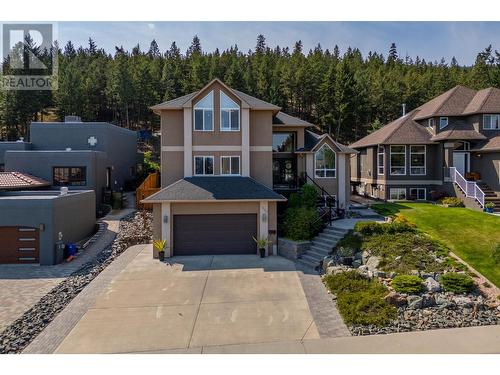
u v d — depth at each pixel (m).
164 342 9.52
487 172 25.53
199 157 20.47
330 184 24.70
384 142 28.42
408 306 11.22
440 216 19.95
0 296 13.10
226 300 12.32
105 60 87.75
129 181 36.78
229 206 18.59
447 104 28.53
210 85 20.34
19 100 57.06
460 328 9.94
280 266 16.34
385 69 84.81
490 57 65.50
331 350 9.01
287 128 25.33
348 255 15.42
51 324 10.70
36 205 17.44
